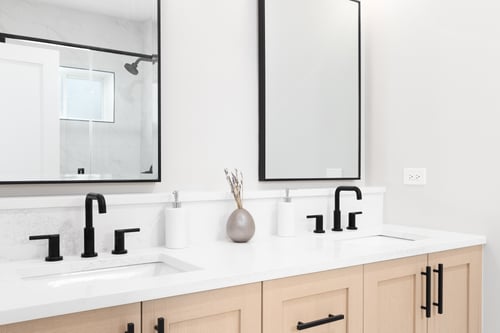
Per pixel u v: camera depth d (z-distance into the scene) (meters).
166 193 1.62
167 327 1.06
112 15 1.60
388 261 1.51
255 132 1.97
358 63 2.30
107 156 1.58
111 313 0.98
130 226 1.54
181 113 1.76
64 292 0.98
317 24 2.15
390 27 2.23
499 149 1.81
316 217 1.94
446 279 1.72
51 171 1.48
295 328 1.28
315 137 2.13
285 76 2.04
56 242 1.35
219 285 1.12
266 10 1.98
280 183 2.05
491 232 1.84
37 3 1.46
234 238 1.67
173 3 1.75
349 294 1.40
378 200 2.24
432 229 2.05
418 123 2.11
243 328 1.17
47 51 1.48
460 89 1.94
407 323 1.57
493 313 1.83
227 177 1.74
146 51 1.66
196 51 1.81
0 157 1.39
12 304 0.88
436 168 2.04
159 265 1.46
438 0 2.03
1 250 1.33
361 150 2.34
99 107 1.57
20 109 1.43
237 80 1.92
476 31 1.89
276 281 1.24
